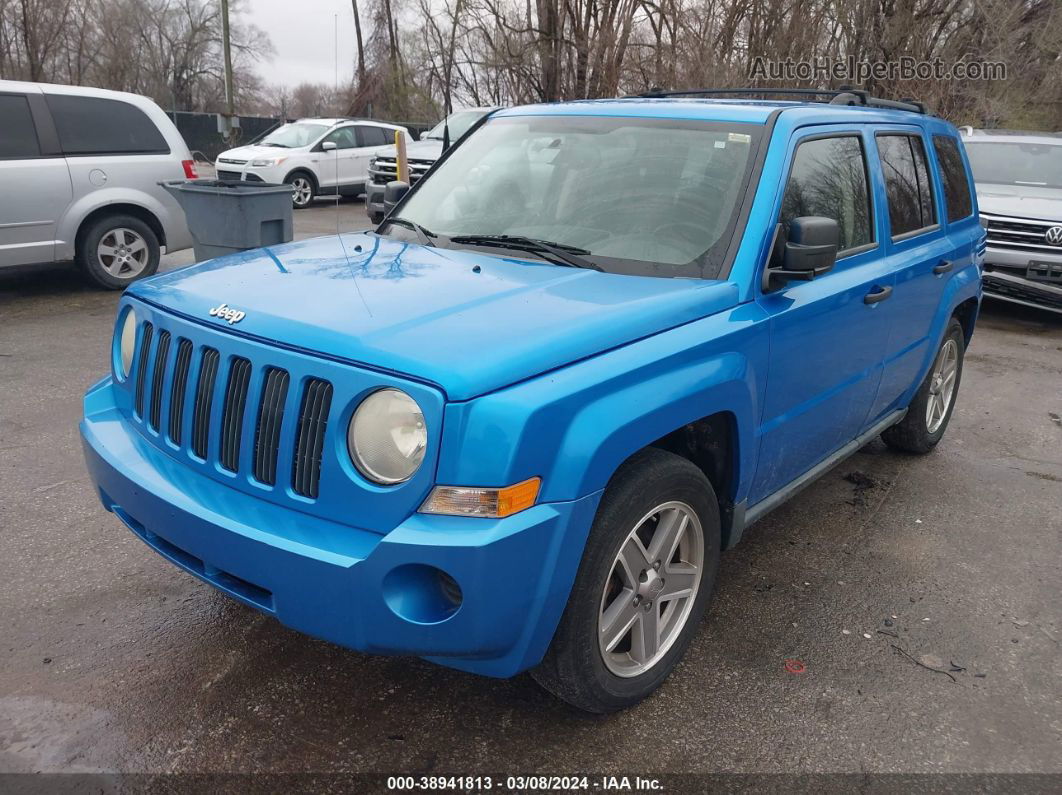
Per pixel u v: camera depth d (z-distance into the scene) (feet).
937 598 12.34
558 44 63.93
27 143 26.84
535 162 12.32
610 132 12.17
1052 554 13.85
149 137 29.43
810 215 11.44
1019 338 29.27
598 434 7.87
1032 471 17.44
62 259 27.99
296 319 8.37
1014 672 10.62
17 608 10.98
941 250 15.35
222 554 8.08
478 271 10.06
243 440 8.32
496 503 7.35
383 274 9.91
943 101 58.49
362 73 97.25
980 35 60.29
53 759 8.47
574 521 7.79
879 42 56.95
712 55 56.80
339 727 9.10
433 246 11.62
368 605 7.45
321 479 7.79
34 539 12.72
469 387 7.34
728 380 9.41
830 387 12.12
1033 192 31.81
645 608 9.37
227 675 9.85
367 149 60.85
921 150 15.46
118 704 9.30
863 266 12.74
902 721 9.59
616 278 10.02
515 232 11.46
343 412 7.64
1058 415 21.16
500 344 7.83
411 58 93.86
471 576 7.28
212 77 167.53
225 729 9.00
